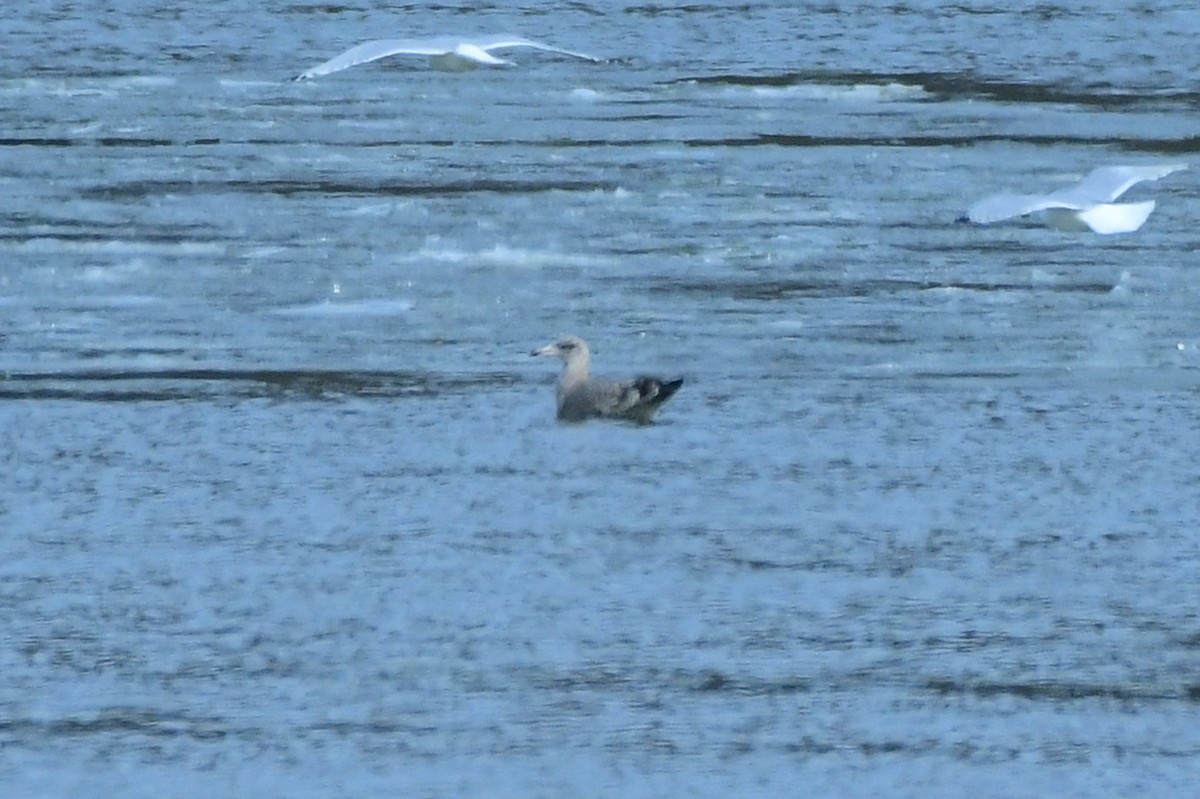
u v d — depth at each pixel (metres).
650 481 29.25
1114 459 30.58
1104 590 26.14
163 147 51.44
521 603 25.36
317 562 26.39
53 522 27.64
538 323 37.31
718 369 34.66
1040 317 37.94
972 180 49.06
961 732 22.61
